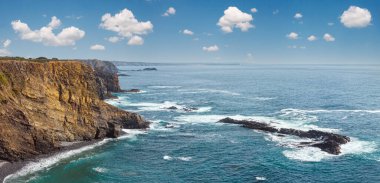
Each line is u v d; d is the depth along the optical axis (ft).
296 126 323.78
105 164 230.48
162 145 273.54
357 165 225.76
